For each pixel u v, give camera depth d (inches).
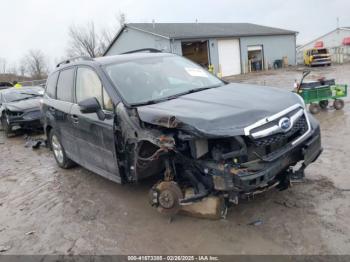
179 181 157.3
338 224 139.9
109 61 198.8
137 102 169.0
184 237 146.3
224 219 154.1
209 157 141.0
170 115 140.9
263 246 132.6
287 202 162.6
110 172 185.3
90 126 190.7
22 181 254.2
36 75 2082.9
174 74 199.0
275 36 1445.6
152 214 170.7
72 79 221.5
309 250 126.6
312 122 162.2
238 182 130.9
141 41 1195.3
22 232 171.9
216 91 174.9
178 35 1114.7
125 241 150.3
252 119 135.8
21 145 391.2
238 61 1321.4
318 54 1283.2
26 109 421.4
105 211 181.8
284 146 143.4
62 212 188.4
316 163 208.1
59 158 265.9
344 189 169.5
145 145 158.1
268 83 794.8
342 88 361.7
